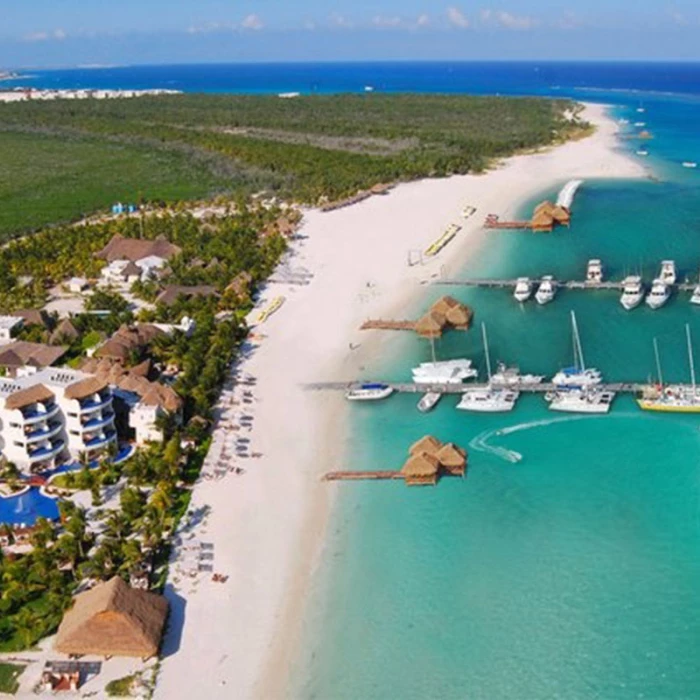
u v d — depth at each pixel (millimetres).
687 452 92375
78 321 127812
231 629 69125
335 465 92938
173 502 85688
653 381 109000
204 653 66500
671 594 71500
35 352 117062
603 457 92188
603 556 76438
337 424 102000
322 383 112625
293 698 62750
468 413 103312
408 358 120062
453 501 85500
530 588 73062
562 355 119062
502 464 91750
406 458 93688
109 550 75062
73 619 66688
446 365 113812
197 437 96688
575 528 80500
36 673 64125
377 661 66125
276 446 96938
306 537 80625
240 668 65250
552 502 84625
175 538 80000
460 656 66312
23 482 89875
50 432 91688
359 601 72312
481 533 80438
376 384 110000
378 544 79438
